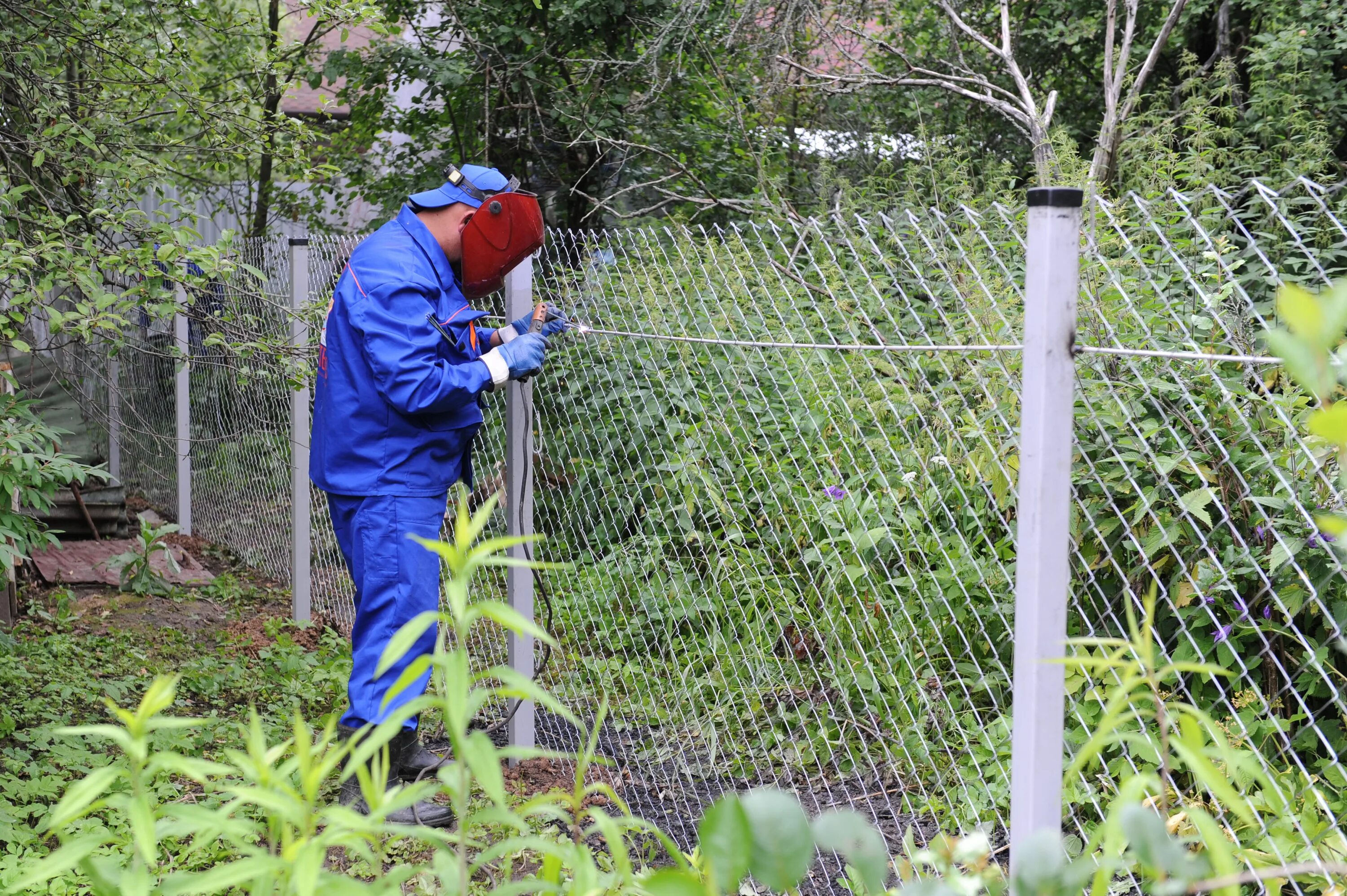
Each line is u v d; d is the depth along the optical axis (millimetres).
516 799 3896
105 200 5570
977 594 2953
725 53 8883
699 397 3777
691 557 4109
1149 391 2383
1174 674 2434
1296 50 7176
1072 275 1896
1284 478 2145
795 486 3555
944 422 2682
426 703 1287
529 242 3912
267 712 4898
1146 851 1122
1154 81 9688
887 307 3086
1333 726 2375
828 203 8336
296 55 8484
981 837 1275
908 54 9875
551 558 4844
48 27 5512
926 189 7781
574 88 8875
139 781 1289
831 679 3652
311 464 3920
